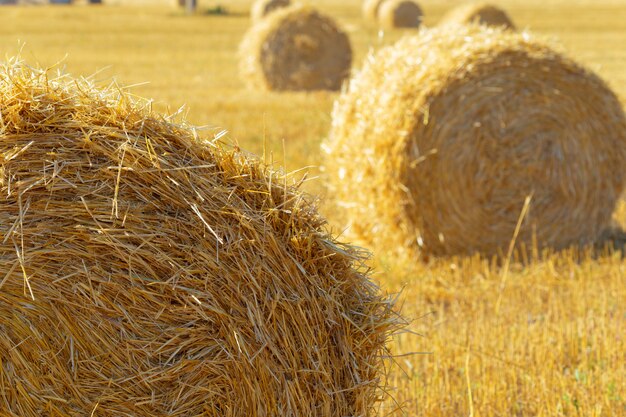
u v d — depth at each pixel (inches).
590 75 433.4
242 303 176.1
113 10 2508.6
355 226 446.0
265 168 185.5
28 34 1659.7
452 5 3021.7
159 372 171.6
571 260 399.5
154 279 170.9
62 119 171.9
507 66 417.4
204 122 699.4
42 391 168.6
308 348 180.4
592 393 257.0
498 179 421.1
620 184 443.8
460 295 363.9
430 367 279.0
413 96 410.6
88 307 167.9
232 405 177.2
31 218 165.9
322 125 704.4
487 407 252.4
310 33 1031.6
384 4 1915.6
